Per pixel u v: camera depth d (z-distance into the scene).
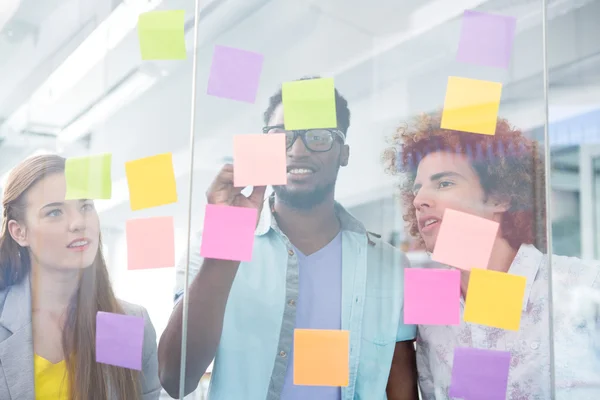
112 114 1.06
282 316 0.97
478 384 0.92
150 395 1.00
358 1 1.02
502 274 0.91
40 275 1.04
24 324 1.03
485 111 0.93
